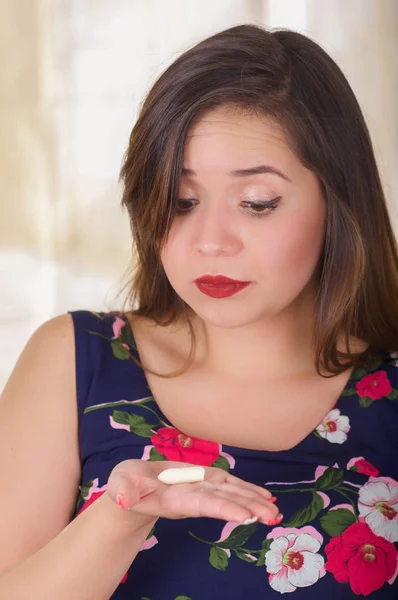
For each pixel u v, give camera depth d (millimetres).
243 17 4812
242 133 1312
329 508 1369
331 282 1466
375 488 1406
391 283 1590
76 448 1446
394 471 1453
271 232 1326
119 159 5230
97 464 1417
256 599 1307
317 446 1447
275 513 1053
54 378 1468
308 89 1371
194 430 1473
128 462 1135
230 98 1314
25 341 4289
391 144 4449
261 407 1483
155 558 1339
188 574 1324
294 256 1355
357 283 1466
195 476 1076
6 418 1436
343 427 1466
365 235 1487
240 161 1306
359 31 4500
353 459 1438
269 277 1341
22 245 5258
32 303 4746
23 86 5250
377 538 1358
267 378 1512
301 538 1339
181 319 1582
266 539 1339
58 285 4902
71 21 5184
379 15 4465
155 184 1351
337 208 1420
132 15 5094
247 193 1317
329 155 1382
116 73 5168
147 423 1440
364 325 1582
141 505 1077
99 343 1516
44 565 1200
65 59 5211
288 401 1490
